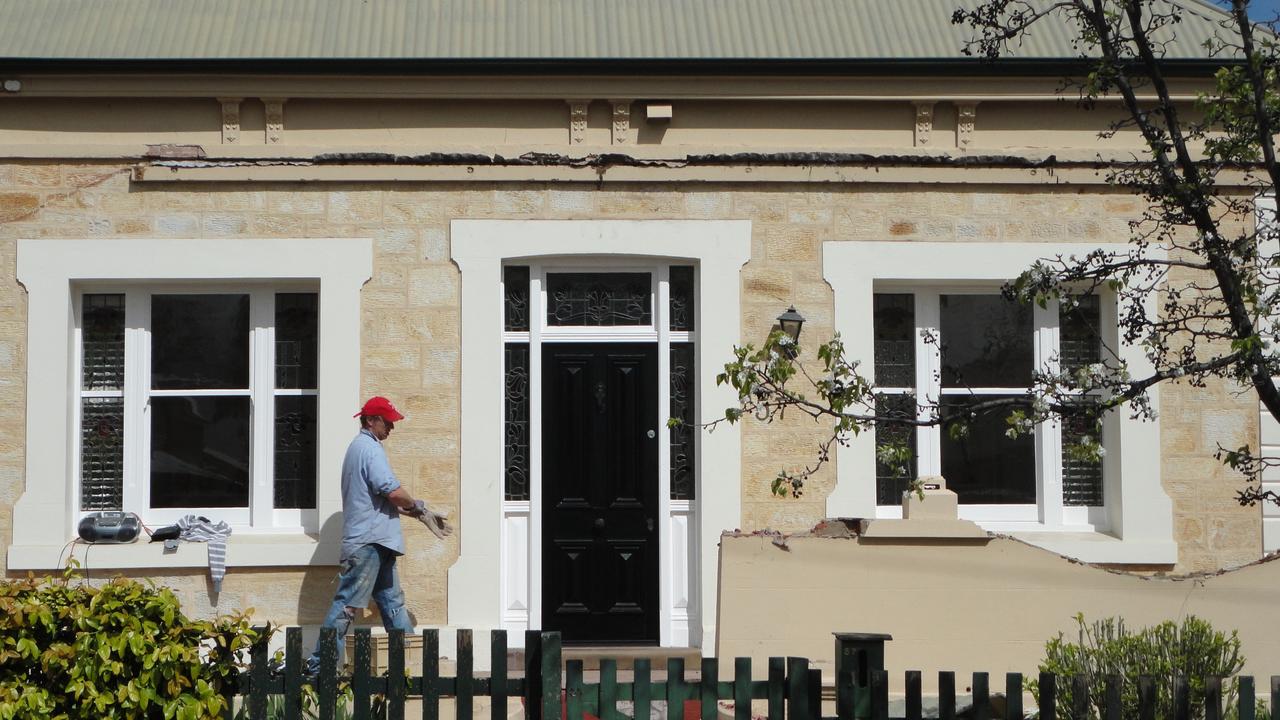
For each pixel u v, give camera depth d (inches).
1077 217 353.7
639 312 358.0
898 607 293.9
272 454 350.9
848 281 350.3
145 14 372.5
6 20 366.0
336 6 381.1
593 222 348.2
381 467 314.8
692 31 374.3
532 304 354.3
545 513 352.5
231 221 345.1
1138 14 240.2
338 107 351.9
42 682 209.9
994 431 358.9
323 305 344.8
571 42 365.7
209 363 353.7
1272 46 240.4
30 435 337.1
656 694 215.9
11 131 348.2
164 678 209.3
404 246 347.3
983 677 213.8
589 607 350.9
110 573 334.6
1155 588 295.1
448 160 347.9
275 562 336.8
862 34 374.0
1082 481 359.3
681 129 355.9
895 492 354.6
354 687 211.8
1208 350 347.9
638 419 355.3
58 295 340.5
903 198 353.1
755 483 345.4
